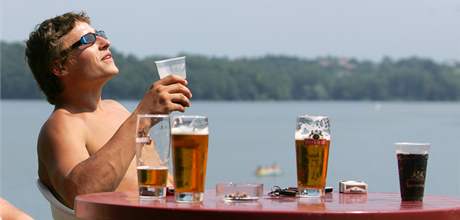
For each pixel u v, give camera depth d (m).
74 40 3.35
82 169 2.97
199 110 81.06
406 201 2.50
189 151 2.38
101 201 2.35
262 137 44.22
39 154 3.24
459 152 28.62
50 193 3.05
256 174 22.27
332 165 19.69
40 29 3.40
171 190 2.62
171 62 2.94
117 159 2.97
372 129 52.31
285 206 2.28
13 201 12.66
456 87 76.50
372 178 14.85
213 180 19.34
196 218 2.15
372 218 2.16
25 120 55.00
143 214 2.21
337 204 2.36
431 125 60.94
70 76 3.35
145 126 2.46
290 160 27.88
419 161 2.50
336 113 85.94
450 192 12.55
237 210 2.14
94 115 3.37
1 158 24.50
